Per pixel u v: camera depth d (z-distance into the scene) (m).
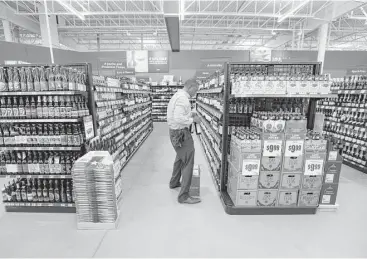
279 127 2.50
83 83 2.80
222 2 9.57
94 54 11.40
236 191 2.66
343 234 2.36
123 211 2.81
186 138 2.84
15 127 2.59
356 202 3.10
